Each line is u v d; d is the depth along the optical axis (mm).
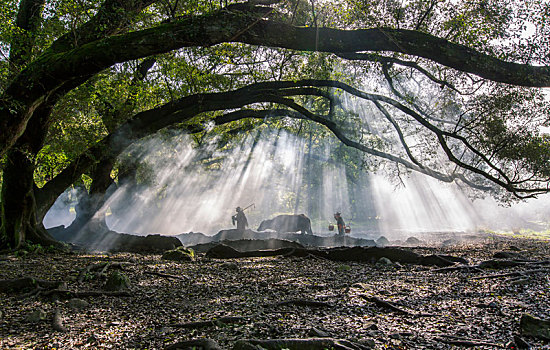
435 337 4980
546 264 11000
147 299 7430
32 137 13711
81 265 11141
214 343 4449
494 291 7738
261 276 10125
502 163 15750
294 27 10352
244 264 12562
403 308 6527
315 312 6332
